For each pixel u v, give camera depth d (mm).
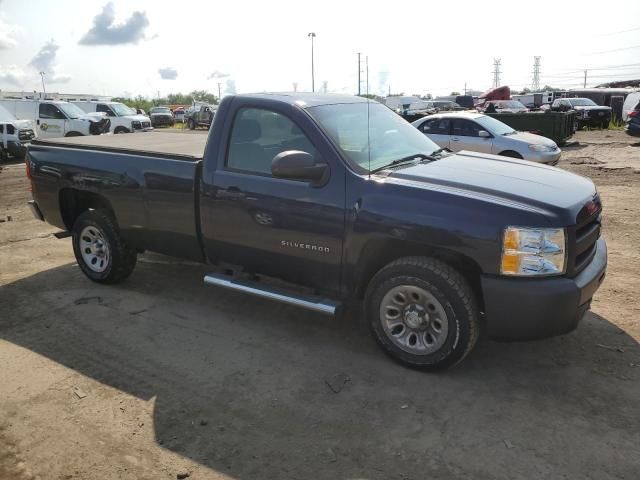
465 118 12883
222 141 4363
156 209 4773
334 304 3977
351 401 3482
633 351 3994
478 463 2900
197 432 3213
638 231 7074
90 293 5312
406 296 3729
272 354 4102
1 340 4383
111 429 3252
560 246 3332
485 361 3926
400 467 2889
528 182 3797
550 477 2787
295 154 3703
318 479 2822
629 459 2902
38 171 5594
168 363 3994
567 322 3396
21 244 7109
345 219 3789
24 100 20281
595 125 26625
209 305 5000
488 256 3371
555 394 3504
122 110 24500
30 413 3422
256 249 4277
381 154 4160
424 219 3512
